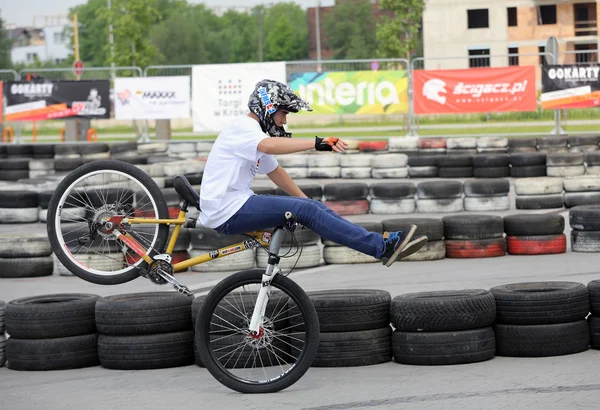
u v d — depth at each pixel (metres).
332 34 115.56
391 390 7.05
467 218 13.72
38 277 13.26
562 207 17.86
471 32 67.88
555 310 7.96
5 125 32.56
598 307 8.16
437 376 7.43
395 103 27.45
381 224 13.27
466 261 13.34
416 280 11.92
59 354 8.14
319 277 12.52
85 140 33.41
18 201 18.27
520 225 13.66
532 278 11.72
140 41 49.22
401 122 30.41
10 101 28.62
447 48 68.25
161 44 117.25
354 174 24.72
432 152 26.73
